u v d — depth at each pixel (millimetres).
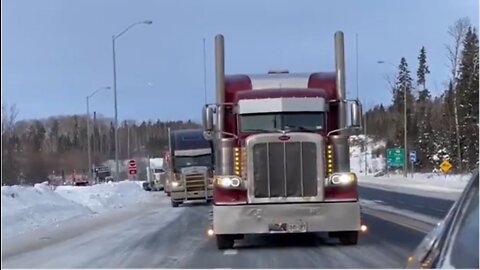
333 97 16344
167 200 46906
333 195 15242
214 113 15875
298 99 15641
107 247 17422
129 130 102312
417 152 84750
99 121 101250
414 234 18344
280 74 16781
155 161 103438
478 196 4691
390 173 91438
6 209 24406
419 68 119375
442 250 4766
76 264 14164
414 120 101375
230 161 15445
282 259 14047
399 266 12641
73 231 22312
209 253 15477
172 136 40250
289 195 15125
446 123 81250
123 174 99812
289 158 15141
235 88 16422
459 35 74688
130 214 31531
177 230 22219
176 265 13656
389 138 107625
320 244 16453
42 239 19703
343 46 16156
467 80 73938
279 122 15594
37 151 61062
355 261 13453
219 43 16172
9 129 70062
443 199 36438
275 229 15031
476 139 71938
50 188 34406
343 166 15453
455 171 72375
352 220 15148
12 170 53031
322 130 15672
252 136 15219
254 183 15125
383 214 26188
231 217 15141
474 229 4551
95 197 38188
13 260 14945
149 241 18734
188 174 38844
